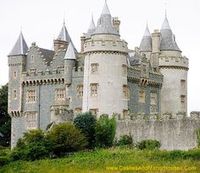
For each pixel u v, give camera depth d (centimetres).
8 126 9369
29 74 8200
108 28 7462
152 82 8112
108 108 7294
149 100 8081
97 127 6781
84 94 7469
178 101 8256
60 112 7206
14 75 8394
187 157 5841
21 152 6444
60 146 6438
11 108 8356
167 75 8288
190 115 6481
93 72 7375
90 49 7400
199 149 5925
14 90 8369
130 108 7675
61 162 6072
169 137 6556
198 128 6378
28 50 8344
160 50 8419
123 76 7462
